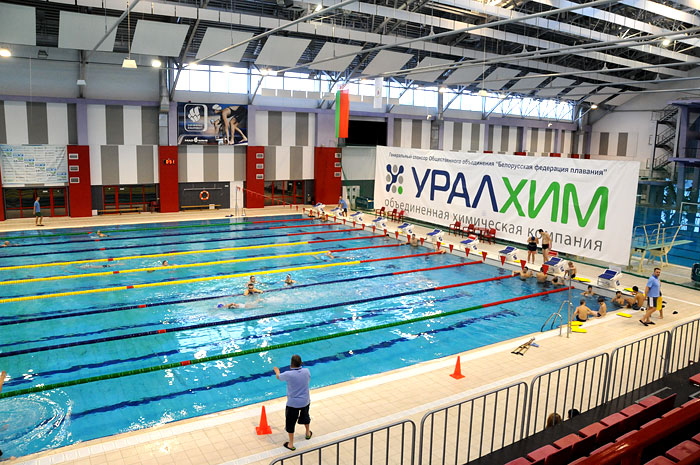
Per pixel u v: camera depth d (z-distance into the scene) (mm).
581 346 10539
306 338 11383
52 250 18641
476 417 7539
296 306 13484
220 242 20875
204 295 14172
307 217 26859
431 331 11992
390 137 31906
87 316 12438
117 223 23391
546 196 18109
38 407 8344
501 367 9438
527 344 10555
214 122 26938
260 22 20172
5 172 23000
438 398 8172
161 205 26453
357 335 11680
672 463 2494
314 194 31016
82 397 8711
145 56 24531
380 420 7461
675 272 17266
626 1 17812
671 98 35312
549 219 18078
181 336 11375
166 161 26094
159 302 13500
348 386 8633
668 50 24562
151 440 6914
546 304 14172
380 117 31812
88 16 19281
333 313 13055
